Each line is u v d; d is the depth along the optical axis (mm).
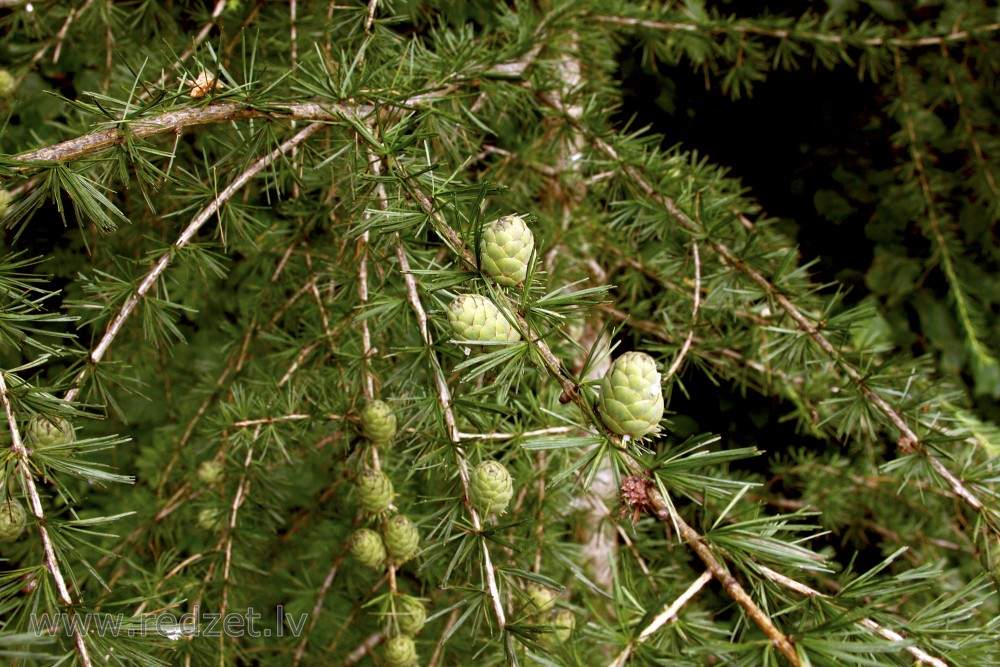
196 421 1044
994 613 949
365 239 838
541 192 1185
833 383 1100
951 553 1293
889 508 1359
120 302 804
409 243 807
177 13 1056
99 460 1133
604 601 955
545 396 904
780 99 1534
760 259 891
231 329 1076
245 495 904
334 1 919
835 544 1464
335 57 883
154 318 797
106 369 771
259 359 1103
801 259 1585
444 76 857
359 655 1025
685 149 1548
